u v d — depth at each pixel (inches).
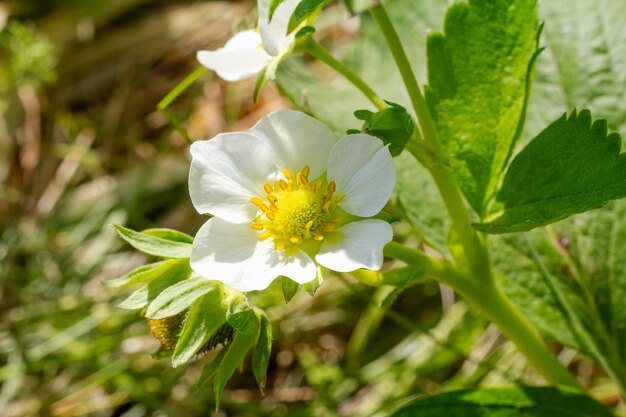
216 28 15.7
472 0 9.3
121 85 15.6
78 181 14.6
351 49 11.8
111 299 12.9
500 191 9.3
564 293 10.4
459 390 9.8
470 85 9.4
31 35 14.5
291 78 11.4
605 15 10.9
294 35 9.1
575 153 9.0
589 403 9.7
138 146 14.8
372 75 11.6
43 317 12.8
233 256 8.8
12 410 12.3
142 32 16.0
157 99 15.4
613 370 10.3
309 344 12.7
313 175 9.0
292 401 12.4
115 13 16.1
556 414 9.7
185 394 12.2
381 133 8.7
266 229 8.9
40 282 13.3
